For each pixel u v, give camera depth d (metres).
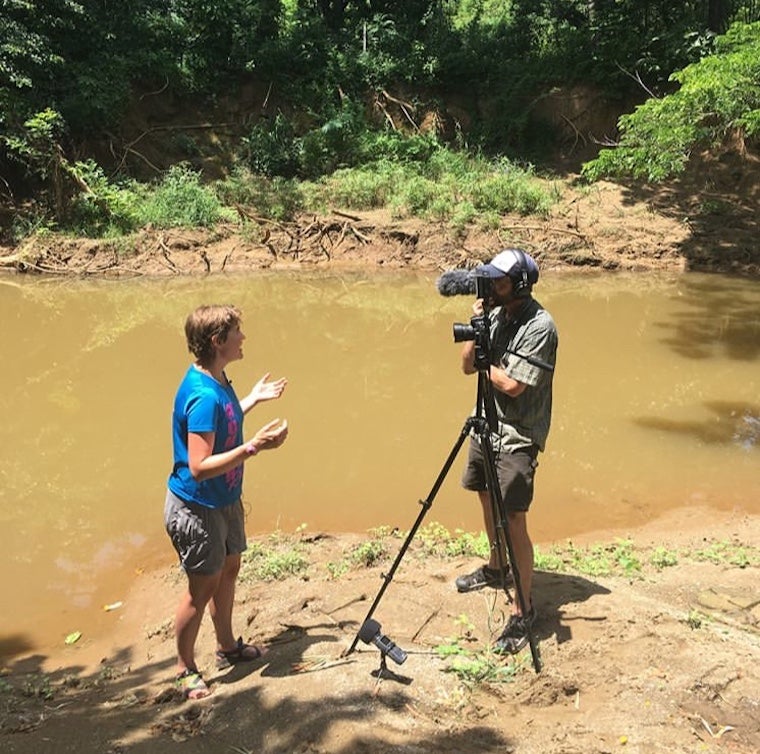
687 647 3.69
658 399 9.05
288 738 3.04
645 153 13.38
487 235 17.73
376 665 3.54
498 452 3.76
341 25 26.31
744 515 6.18
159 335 11.77
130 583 5.24
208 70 22.75
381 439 7.83
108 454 7.45
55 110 18.28
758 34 12.63
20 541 5.85
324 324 12.59
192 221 17.56
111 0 21.47
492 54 25.08
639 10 23.38
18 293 14.45
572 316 13.03
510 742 2.99
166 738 3.13
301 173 21.23
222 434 3.31
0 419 8.34
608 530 5.94
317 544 5.50
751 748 2.97
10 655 4.41
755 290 15.11
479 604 4.20
